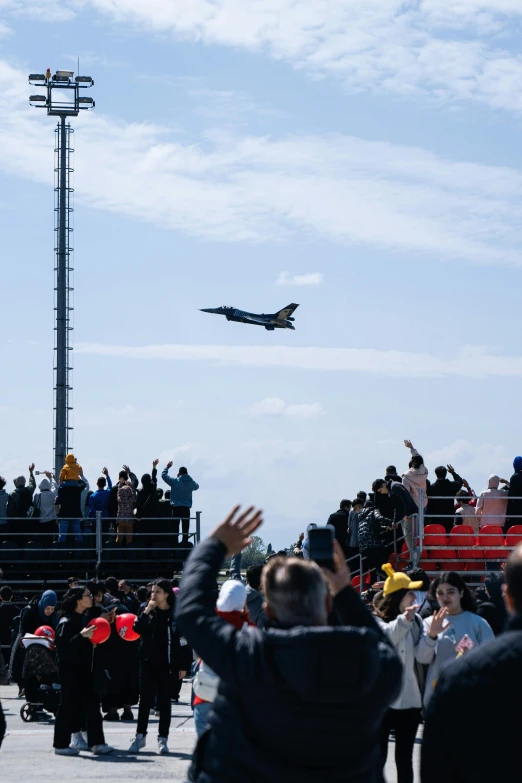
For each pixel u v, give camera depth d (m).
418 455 31.66
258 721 5.03
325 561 5.74
